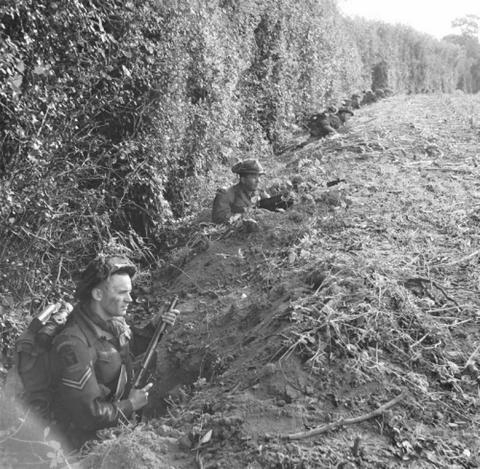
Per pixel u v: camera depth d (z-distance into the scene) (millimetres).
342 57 24281
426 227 5996
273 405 3705
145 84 7590
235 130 11281
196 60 9070
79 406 3883
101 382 4051
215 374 4480
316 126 13617
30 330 4035
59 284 6148
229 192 7789
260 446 3410
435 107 16656
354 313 4305
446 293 4750
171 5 8039
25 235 5895
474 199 6789
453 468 3332
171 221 8445
